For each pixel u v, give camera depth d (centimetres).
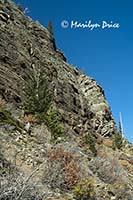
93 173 1612
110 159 2153
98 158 1844
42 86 2541
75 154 1573
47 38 5259
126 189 1595
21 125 1677
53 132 1908
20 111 2494
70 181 1199
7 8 4353
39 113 2238
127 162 2906
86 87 6278
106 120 5891
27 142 1448
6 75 3119
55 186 1135
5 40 3581
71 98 4709
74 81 5641
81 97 5288
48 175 1148
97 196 1256
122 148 4812
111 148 4397
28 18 5125
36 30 5038
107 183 1612
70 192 1162
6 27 3838
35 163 1240
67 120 4016
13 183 759
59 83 4531
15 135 1443
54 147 1511
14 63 3466
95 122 5422
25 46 4081
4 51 3419
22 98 3041
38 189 876
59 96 4228
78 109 4791
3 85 2892
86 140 2953
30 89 2517
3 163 1008
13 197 721
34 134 1655
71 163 1316
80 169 1380
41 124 2062
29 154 1294
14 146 1300
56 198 1027
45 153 1375
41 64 4216
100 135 5288
